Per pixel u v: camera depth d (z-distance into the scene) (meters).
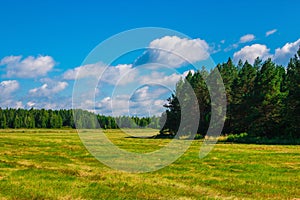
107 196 13.23
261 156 27.67
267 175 18.16
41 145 40.88
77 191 13.95
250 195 13.59
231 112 61.44
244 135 54.91
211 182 16.06
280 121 53.31
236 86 64.25
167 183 15.71
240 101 61.03
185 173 18.83
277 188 14.83
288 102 51.44
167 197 13.12
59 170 19.36
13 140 51.84
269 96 53.88
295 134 50.84
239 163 23.27
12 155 28.22
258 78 58.44
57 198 12.93
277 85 56.62
